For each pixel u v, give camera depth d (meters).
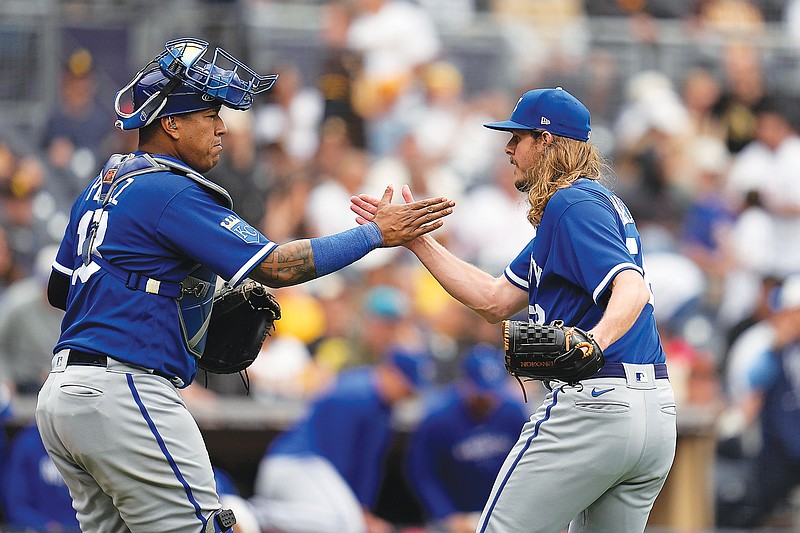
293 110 40.59
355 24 42.84
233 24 40.28
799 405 35.38
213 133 16.36
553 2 46.16
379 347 34.31
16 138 38.66
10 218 36.75
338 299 36.56
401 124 41.84
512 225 41.03
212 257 15.56
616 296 15.44
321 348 35.81
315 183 39.62
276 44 41.56
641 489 16.38
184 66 15.93
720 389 38.12
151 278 15.67
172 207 15.65
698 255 42.25
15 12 39.81
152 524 15.64
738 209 43.50
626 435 15.70
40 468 28.94
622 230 16.36
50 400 15.69
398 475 34.84
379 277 37.28
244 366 17.50
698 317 39.38
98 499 16.23
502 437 30.17
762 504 35.16
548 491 15.88
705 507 33.84
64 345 15.75
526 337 15.10
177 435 15.70
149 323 15.64
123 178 15.95
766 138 44.88
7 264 36.19
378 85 42.03
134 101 16.30
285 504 29.20
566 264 16.08
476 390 29.88
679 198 43.28
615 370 15.84
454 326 35.56
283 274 15.87
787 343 35.66
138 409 15.46
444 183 41.47
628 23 45.88
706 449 34.00
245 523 21.83
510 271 17.75
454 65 43.56
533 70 44.12
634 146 43.56
